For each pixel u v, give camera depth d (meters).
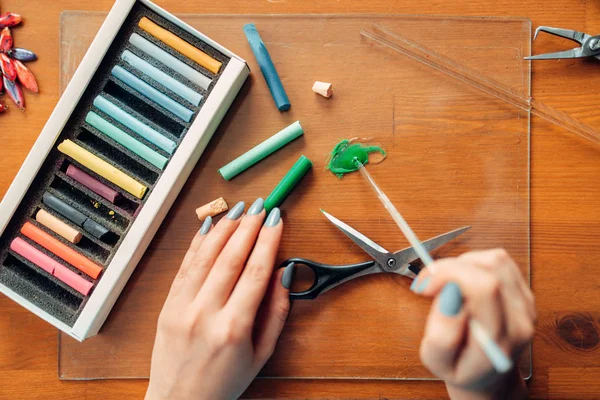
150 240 0.69
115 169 0.66
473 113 0.69
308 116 0.69
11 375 0.70
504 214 0.69
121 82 0.67
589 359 0.68
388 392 0.68
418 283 0.46
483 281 0.41
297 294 0.65
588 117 0.69
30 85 0.70
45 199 0.67
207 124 0.64
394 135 0.69
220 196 0.69
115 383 0.70
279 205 0.68
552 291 0.69
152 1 0.70
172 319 0.62
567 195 0.69
